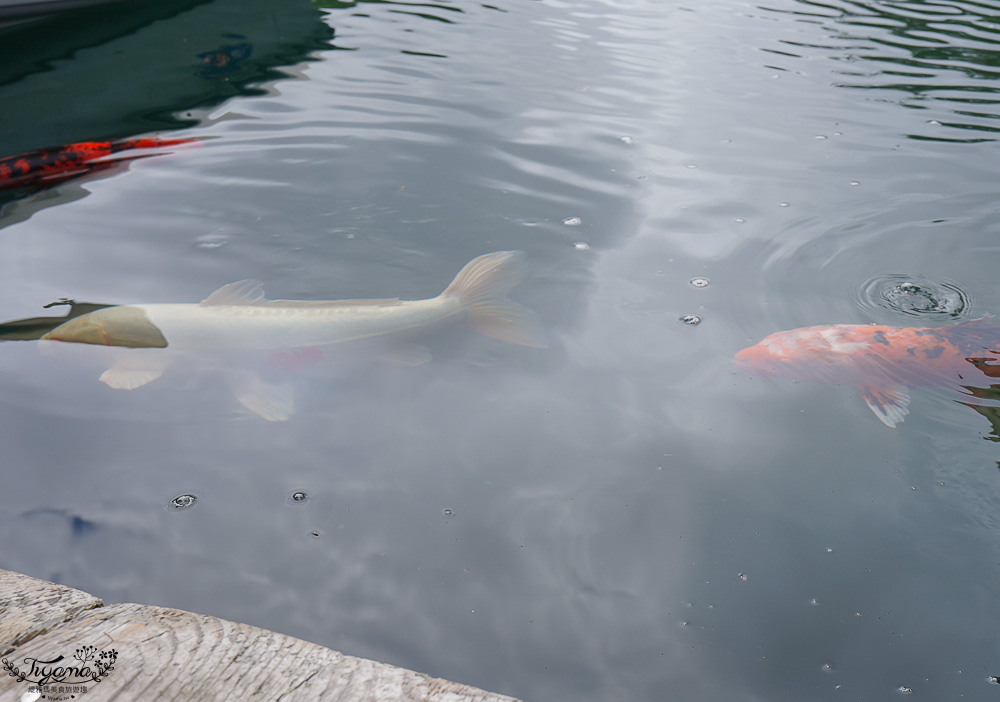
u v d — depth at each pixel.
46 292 3.64
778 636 2.13
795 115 6.01
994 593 2.24
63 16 8.08
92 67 6.84
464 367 3.25
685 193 4.77
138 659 1.75
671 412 3.02
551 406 3.04
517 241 4.20
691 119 5.92
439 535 2.45
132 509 2.51
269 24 8.06
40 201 4.54
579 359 3.32
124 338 3.22
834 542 2.43
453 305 3.53
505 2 9.32
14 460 2.69
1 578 2.05
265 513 2.51
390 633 2.13
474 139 5.46
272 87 6.41
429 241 4.18
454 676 2.02
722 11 9.12
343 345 3.30
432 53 7.31
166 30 7.80
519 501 2.59
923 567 2.33
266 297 3.63
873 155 5.32
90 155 5.10
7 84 6.45
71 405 2.97
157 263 3.91
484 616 2.19
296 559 2.35
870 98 6.35
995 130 5.71
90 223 4.29
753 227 4.37
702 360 3.31
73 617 1.91
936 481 2.66
